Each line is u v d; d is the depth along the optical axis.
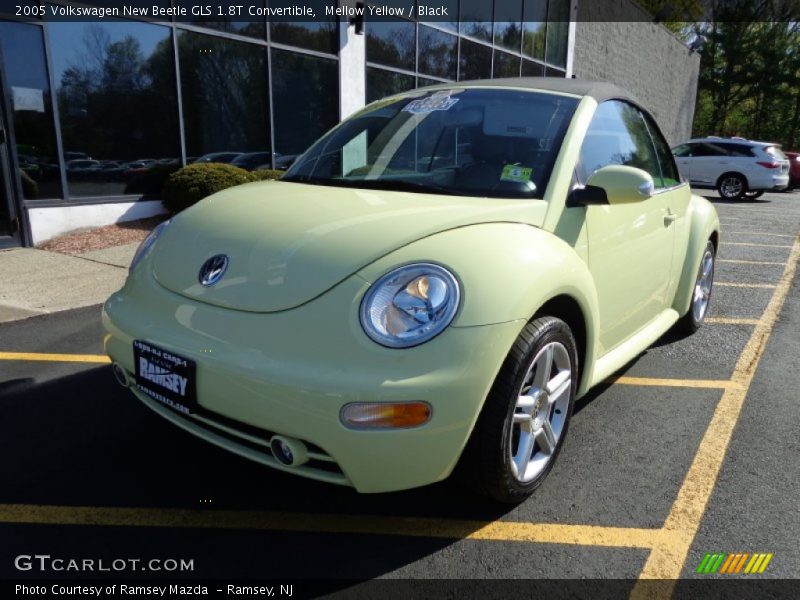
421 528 2.31
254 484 2.55
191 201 7.79
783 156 17.31
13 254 6.37
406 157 2.94
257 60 9.35
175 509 2.37
